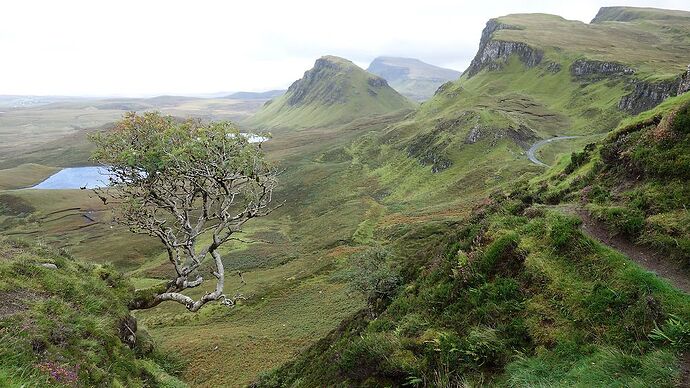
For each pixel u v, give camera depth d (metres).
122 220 17.44
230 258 100.06
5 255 13.36
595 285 9.71
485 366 9.83
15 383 7.70
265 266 92.88
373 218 123.69
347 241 101.81
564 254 11.47
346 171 192.25
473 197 112.88
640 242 11.80
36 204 158.50
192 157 16.41
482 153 150.25
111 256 112.44
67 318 11.30
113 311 14.32
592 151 23.56
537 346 9.40
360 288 34.59
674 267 10.38
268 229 134.50
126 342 14.35
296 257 97.12
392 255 40.84
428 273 17.72
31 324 9.82
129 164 15.70
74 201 166.75
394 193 152.75
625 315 8.72
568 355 8.65
